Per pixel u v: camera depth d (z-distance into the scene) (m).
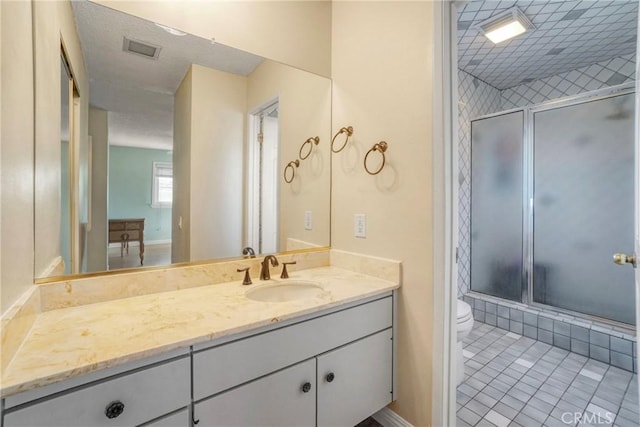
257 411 1.03
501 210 2.82
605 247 2.26
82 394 0.74
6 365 0.70
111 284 1.20
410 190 1.45
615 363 2.07
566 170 2.43
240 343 0.98
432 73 1.35
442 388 1.33
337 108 1.85
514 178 2.73
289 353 1.10
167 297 1.25
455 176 1.35
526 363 2.12
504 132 2.79
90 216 1.25
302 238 1.83
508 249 2.77
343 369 1.27
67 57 1.20
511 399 1.74
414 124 1.43
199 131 1.54
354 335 1.31
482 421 1.56
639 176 1.05
